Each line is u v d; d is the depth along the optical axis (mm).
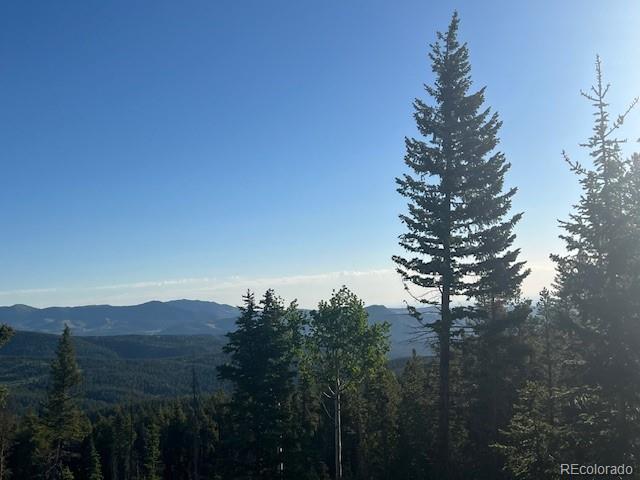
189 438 87000
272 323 27625
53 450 51281
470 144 22156
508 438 23188
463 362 26297
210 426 76938
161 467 85875
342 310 31406
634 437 15328
